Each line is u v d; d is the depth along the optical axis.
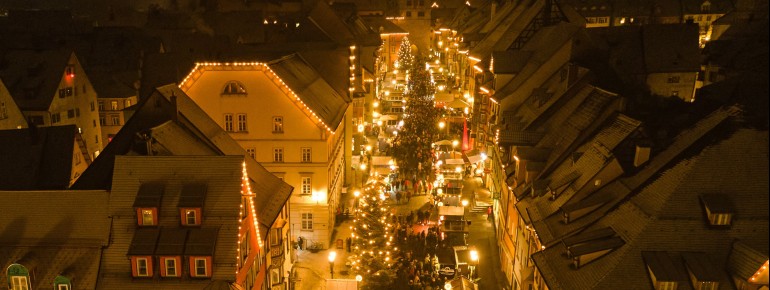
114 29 112.44
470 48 96.38
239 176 31.50
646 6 114.69
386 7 163.25
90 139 76.56
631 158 33.34
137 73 85.06
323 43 77.00
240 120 50.97
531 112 52.72
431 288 43.94
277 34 92.00
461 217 53.31
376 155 79.12
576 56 54.88
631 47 63.22
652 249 27.34
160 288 29.75
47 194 31.58
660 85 61.91
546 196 38.69
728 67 50.75
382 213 56.03
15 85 67.44
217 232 30.45
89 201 31.36
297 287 45.22
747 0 72.00
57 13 125.06
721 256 26.62
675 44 62.59
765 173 27.78
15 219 31.14
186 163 31.72
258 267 37.38
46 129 48.94
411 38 167.75
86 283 29.81
